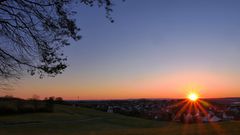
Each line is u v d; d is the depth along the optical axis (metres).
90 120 77.62
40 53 12.09
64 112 96.06
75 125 62.75
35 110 88.19
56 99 128.62
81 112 101.50
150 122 74.88
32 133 43.22
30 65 12.11
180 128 22.50
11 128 52.72
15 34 11.66
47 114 85.00
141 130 22.89
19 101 89.19
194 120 69.12
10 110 81.75
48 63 12.27
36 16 11.70
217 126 22.06
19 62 11.92
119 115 100.56
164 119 86.19
